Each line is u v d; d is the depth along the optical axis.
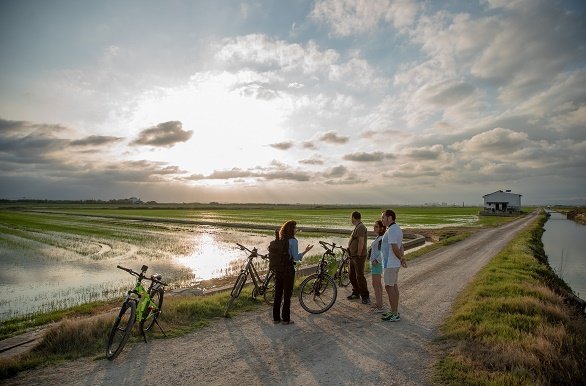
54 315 11.07
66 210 132.12
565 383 5.35
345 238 35.69
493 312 8.48
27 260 22.22
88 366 5.93
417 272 15.05
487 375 5.43
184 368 5.86
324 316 8.77
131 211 123.38
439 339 7.12
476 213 113.12
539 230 44.38
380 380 5.43
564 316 8.62
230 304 9.04
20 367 5.78
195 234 40.84
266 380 5.44
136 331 7.38
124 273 18.33
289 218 79.44
